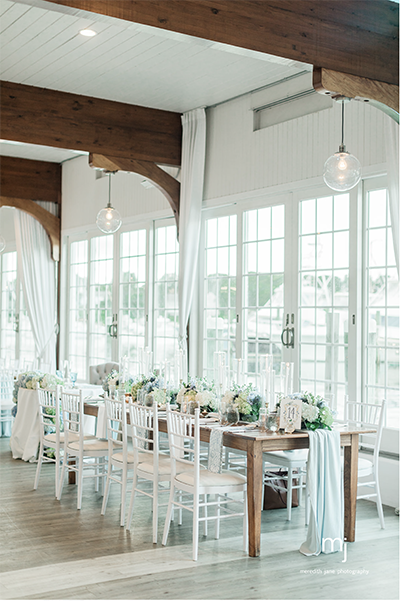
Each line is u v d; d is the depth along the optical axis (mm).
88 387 7902
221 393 5188
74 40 5930
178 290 7910
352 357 6117
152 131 7688
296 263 6730
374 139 5895
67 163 10977
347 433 4641
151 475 4648
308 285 6621
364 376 6074
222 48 4324
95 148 7297
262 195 7074
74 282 10977
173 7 4105
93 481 6340
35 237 11000
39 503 5500
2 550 4359
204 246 8008
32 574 3951
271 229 7090
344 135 6164
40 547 4422
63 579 3877
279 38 4418
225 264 7730
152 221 9062
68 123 7125
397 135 5465
